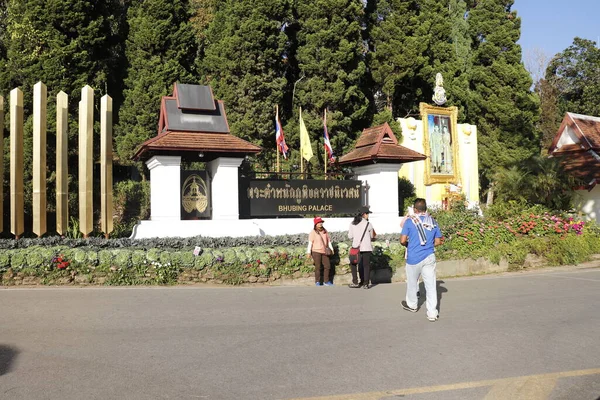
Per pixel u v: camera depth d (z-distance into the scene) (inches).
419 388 191.3
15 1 781.3
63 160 479.5
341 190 572.4
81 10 800.9
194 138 496.1
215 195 512.4
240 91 866.1
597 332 277.0
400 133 920.9
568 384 197.9
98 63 836.0
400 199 879.1
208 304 345.4
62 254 421.4
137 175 969.5
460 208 833.5
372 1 1047.6
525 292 414.3
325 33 877.2
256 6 877.2
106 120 489.7
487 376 205.3
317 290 419.8
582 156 965.2
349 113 936.3
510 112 1179.3
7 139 684.7
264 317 308.0
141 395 180.7
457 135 968.9
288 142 908.6
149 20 876.6
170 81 869.8
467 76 1213.1
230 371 207.5
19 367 209.9
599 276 518.0
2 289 389.4
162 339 254.4
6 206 661.3
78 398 177.5
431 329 281.3
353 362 220.8
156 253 435.8
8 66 765.3
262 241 488.4
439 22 1149.1
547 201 798.5
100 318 297.1
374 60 1011.9
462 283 471.5
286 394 183.5
